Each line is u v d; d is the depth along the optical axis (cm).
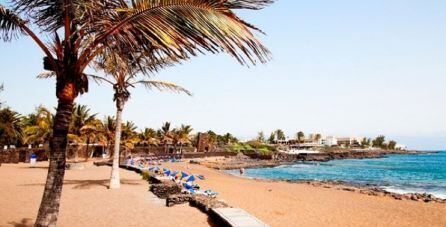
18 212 948
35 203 1105
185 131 8294
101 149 5519
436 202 2050
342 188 2733
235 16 325
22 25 459
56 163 462
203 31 308
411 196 2258
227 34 295
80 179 1939
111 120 4853
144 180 1995
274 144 16512
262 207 1470
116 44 470
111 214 990
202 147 9456
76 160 3622
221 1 327
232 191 2016
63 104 458
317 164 8856
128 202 1202
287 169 6544
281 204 1606
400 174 5397
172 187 1369
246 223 798
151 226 871
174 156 6888
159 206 1148
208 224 911
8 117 3275
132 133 5494
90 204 1133
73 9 431
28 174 2081
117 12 427
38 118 3938
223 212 930
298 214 1363
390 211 1625
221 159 8362
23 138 3550
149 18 357
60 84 453
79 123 3716
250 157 10769
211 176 3231
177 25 334
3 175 1945
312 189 2519
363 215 1464
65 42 450
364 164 9081
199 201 1122
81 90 475
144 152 7019
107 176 2177
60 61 462
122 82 1460
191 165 5241
